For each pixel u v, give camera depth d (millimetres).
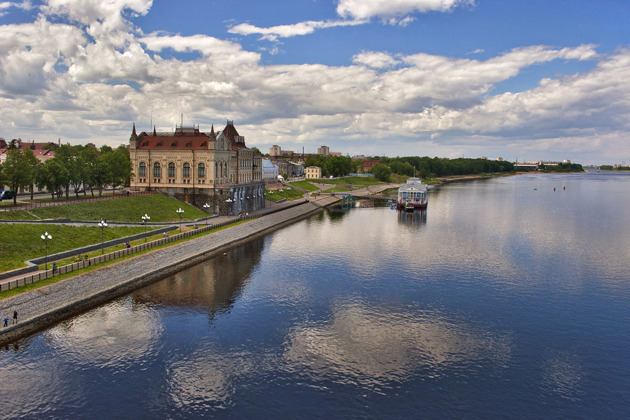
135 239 100875
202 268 95812
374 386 52062
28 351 57219
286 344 61344
